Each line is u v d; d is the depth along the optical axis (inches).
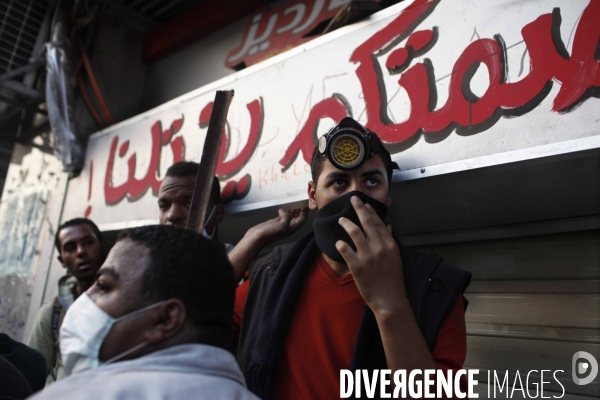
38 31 137.9
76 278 91.4
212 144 54.2
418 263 48.8
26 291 124.3
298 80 77.1
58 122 123.0
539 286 67.2
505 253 71.3
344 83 70.8
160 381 25.7
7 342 56.2
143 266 31.5
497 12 58.0
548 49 53.1
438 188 61.5
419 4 65.5
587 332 62.0
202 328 31.3
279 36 109.2
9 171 142.2
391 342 41.2
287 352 48.9
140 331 30.5
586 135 48.6
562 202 61.7
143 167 100.2
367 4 71.7
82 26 131.7
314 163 54.8
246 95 84.7
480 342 70.2
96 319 31.0
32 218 130.1
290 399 47.1
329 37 74.7
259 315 51.2
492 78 56.5
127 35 139.3
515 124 53.5
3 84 128.5
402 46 65.7
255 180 78.7
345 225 44.6
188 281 31.3
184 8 135.6
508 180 57.2
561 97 51.1
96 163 114.6
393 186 62.1
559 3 53.5
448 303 44.8
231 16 120.0
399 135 62.9
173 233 33.5
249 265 61.3
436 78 61.3
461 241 74.9
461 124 57.6
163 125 98.7
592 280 63.4
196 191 52.3
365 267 43.0
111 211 105.2
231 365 30.0
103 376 26.2
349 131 49.9
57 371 89.0
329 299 49.3
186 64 130.5
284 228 65.7
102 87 130.6
